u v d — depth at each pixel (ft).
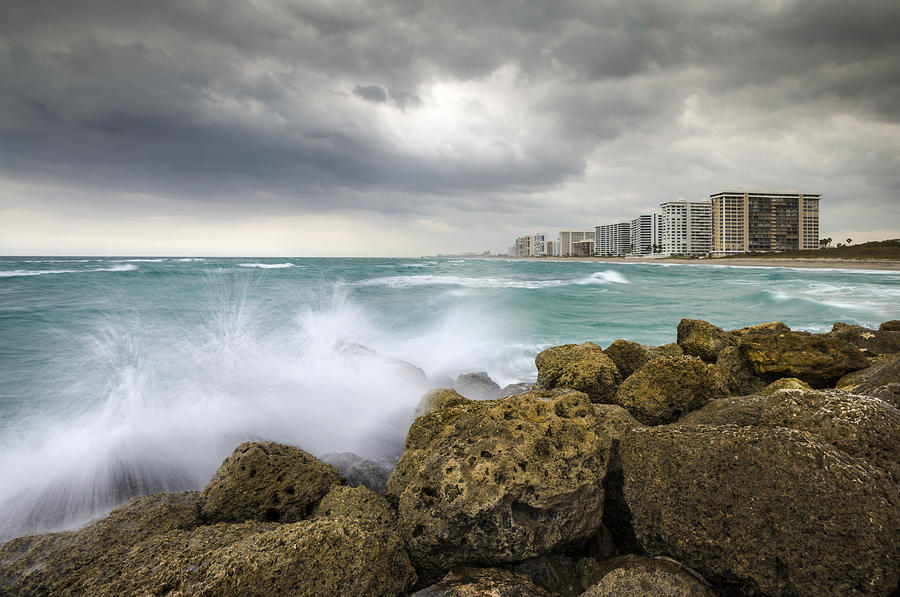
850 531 9.21
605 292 95.86
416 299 77.46
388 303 71.87
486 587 10.24
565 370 23.57
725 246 507.30
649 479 11.85
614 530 13.46
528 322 57.93
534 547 11.71
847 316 63.41
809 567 9.43
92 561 11.75
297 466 15.74
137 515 13.82
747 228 504.02
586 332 51.49
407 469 15.05
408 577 11.51
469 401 21.16
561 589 11.32
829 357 25.63
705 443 11.44
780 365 26.81
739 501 10.35
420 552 12.05
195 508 14.65
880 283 118.32
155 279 88.07
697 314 65.21
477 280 128.36
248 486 14.79
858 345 30.30
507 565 11.86
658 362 19.57
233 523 13.43
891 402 14.78
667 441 12.01
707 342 31.58
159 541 11.91
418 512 12.20
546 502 11.85
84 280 85.92
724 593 10.61
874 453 10.87
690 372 18.90
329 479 15.98
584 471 12.60
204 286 78.18
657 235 616.80
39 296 65.51
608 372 22.59
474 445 12.92
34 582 11.14
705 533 10.63
